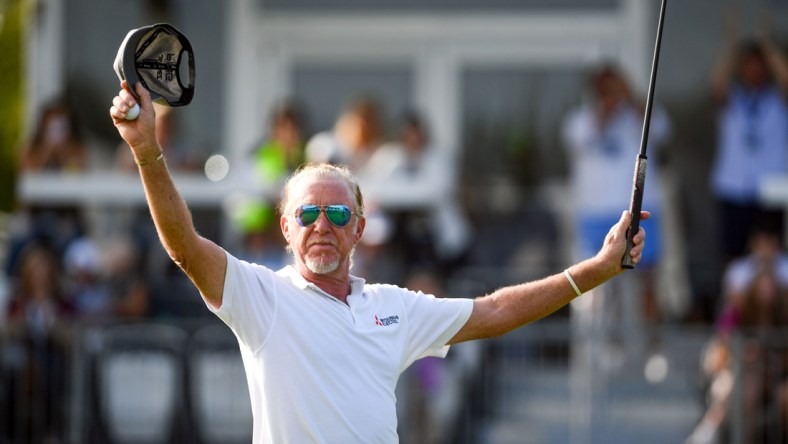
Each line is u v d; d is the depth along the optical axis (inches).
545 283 706.8
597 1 1755.7
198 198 1494.8
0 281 1480.1
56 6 1737.2
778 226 1393.9
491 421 1342.3
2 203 1887.3
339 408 656.4
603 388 1344.7
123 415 1337.4
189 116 1772.9
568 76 1761.8
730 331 1294.3
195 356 1339.8
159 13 1766.7
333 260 671.8
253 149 1544.0
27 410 1320.1
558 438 1338.6
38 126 1567.4
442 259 1492.4
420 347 700.7
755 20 1695.4
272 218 1464.1
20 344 1327.5
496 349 1350.9
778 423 1269.7
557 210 1695.4
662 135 1504.7
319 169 686.5
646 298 1437.0
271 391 657.0
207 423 1346.0
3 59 1865.2
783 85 1545.3
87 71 1740.9
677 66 1713.8
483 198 1728.6
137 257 1487.5
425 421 1314.0
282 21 1784.0
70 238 1481.3
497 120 1766.7
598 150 1470.2
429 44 1779.0
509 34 1765.5
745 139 1535.4
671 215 1609.3
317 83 1791.3
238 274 658.8
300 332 660.7
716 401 1293.1
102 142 1732.3
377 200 1478.8
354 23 1779.0
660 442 1332.4
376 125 1579.7
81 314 1418.6
